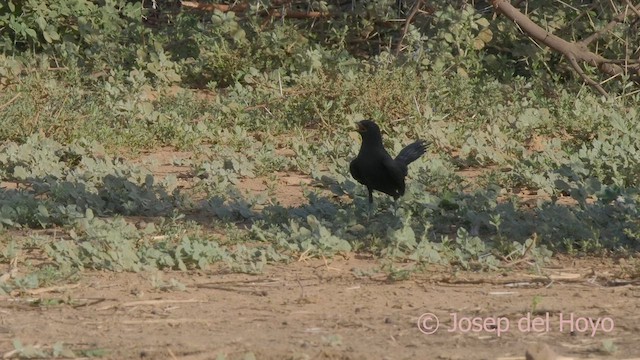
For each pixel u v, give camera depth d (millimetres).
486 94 34094
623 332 13492
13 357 12367
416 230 19859
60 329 13656
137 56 37312
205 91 36656
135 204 21734
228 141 29688
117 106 31359
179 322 13984
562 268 17312
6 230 19875
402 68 34000
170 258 17281
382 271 16859
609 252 18344
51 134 28922
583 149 26422
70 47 37406
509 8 35688
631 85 34594
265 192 23484
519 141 30359
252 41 37594
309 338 13133
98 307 14852
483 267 17141
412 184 22688
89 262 17172
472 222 19969
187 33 39156
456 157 28469
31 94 31109
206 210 21922
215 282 16375
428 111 31125
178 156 28562
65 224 20219
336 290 15930
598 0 37219
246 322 14031
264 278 16703
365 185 21328
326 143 28953
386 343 12914
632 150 26406
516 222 19938
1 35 38594
